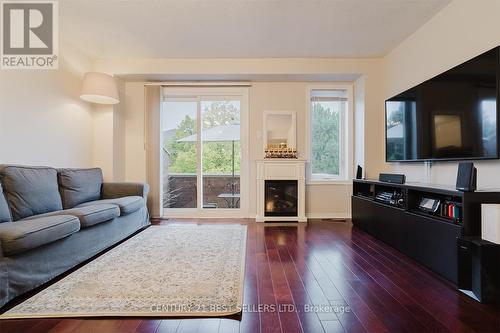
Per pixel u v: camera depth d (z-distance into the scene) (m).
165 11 3.00
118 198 3.59
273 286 2.01
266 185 4.59
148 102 4.66
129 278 2.12
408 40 3.63
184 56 4.23
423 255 2.40
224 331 1.48
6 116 2.86
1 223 2.05
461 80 2.49
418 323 1.54
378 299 1.82
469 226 1.97
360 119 4.48
